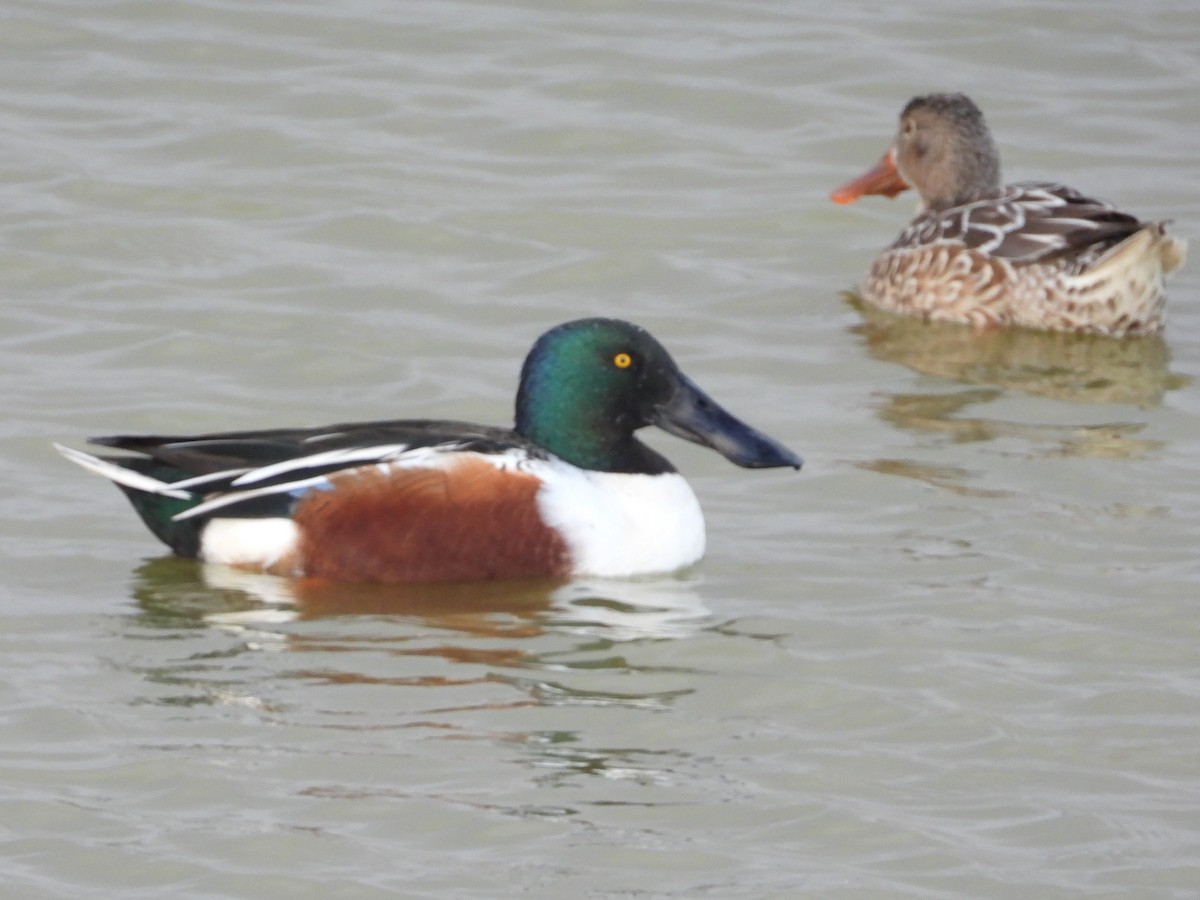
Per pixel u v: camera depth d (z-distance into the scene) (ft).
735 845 34.45
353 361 58.08
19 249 64.64
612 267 65.62
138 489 45.96
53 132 73.05
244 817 34.88
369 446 45.75
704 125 75.82
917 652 41.81
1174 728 38.78
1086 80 79.46
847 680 40.57
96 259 64.39
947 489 50.70
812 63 80.12
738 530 48.55
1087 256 62.59
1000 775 37.01
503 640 42.27
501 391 56.39
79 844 34.01
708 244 67.77
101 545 46.91
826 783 36.55
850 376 59.06
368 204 68.80
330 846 34.04
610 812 35.35
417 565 45.16
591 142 74.08
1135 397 57.82
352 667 40.68
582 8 84.23
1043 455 53.06
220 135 73.20
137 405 54.75
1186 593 44.70
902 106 77.30
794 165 73.31
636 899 32.73
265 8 82.43
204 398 55.42
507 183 70.90
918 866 33.86
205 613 43.34
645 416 47.44
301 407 55.21
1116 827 35.17
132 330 59.57
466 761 36.96
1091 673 41.09
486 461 45.44
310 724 38.14
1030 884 33.37
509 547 45.24
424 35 81.30
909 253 64.64
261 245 65.87
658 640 42.34
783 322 63.10
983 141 69.36
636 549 45.85
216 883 33.01
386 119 75.00
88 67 77.56
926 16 83.87
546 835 34.53
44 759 36.63
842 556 46.85
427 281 63.82
